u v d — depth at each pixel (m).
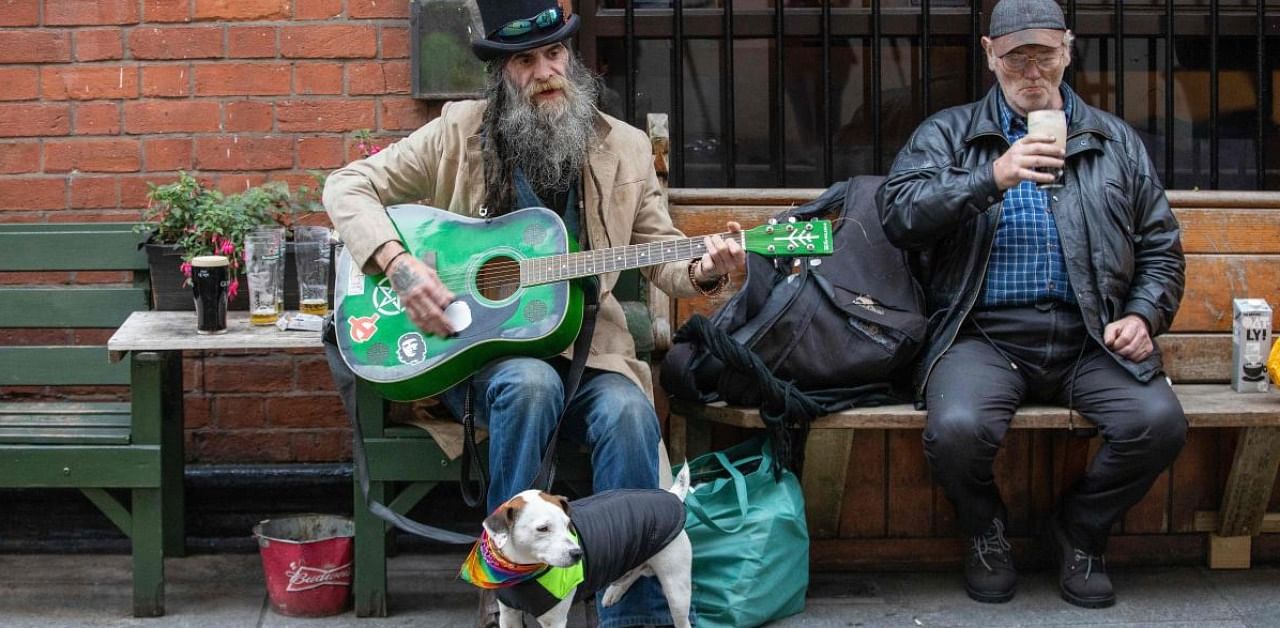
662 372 3.87
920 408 3.78
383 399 3.62
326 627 3.68
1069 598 3.87
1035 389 3.83
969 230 3.81
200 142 4.25
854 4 4.42
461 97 4.18
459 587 3.97
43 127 4.23
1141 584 4.01
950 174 3.65
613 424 3.38
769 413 3.73
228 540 4.26
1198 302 4.20
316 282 3.71
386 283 3.50
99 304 3.98
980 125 3.85
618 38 4.41
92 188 4.25
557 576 2.97
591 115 3.56
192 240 3.85
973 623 3.73
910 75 4.48
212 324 3.61
